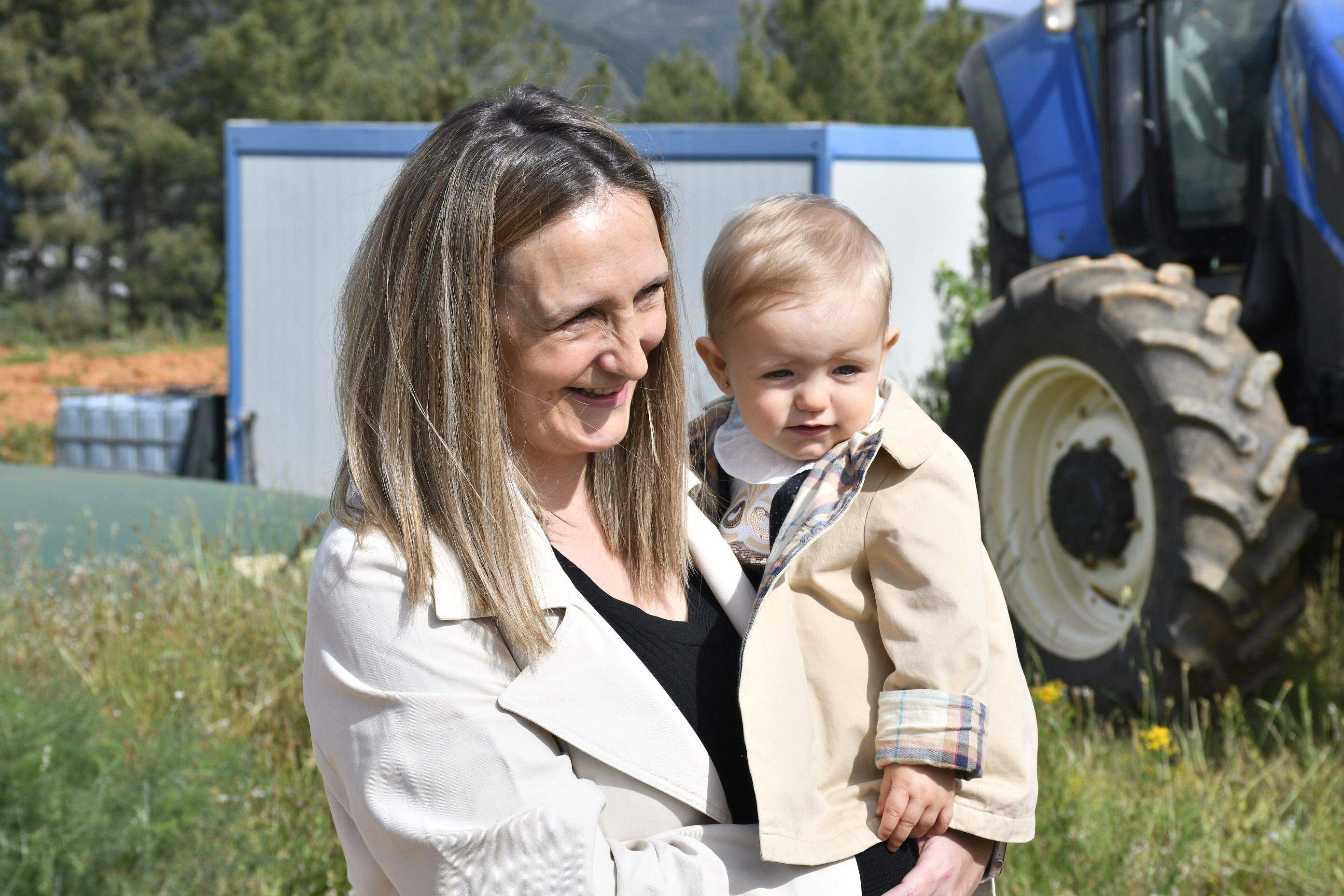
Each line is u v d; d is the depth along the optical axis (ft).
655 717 4.96
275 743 13.23
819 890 4.98
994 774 5.57
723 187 26.40
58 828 9.38
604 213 4.84
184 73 85.51
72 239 83.71
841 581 5.64
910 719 5.29
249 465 29.68
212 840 10.21
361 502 4.99
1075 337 14.16
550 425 5.06
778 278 5.82
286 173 29.01
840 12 80.43
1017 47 17.16
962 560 5.48
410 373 4.90
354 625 4.69
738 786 5.26
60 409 34.32
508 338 4.89
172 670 14.73
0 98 80.64
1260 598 12.73
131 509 25.70
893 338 6.26
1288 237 13.56
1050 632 15.03
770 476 6.11
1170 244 15.46
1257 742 13.21
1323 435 13.75
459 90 67.41
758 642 5.31
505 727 4.63
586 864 4.42
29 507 25.79
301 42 82.94
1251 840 11.10
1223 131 14.96
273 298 29.35
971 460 16.03
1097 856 10.75
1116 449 14.46
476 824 4.48
